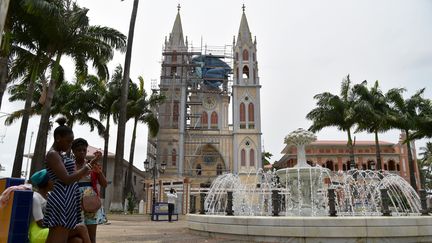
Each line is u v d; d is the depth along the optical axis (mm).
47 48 20672
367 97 38000
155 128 38531
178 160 52656
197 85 59719
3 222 4902
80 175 4227
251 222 9172
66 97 37156
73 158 5203
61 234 4238
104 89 36562
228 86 61062
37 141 20266
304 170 13055
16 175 19781
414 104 38531
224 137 56406
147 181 35656
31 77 20781
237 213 16766
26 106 20594
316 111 39250
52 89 20828
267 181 17719
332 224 8258
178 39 59594
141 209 31422
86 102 36469
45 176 5105
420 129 38000
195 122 59469
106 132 36688
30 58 20953
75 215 4406
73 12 20625
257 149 54688
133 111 35844
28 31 19609
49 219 4250
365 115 36562
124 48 24203
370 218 8242
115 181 24500
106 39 23344
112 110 34500
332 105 38312
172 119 54938
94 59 22812
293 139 14008
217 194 17906
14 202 4922
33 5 17016
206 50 59688
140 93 37062
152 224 17562
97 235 11164
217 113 60438
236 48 59781
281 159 67688
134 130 36656
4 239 4820
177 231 12664
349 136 38250
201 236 10750
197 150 56062
